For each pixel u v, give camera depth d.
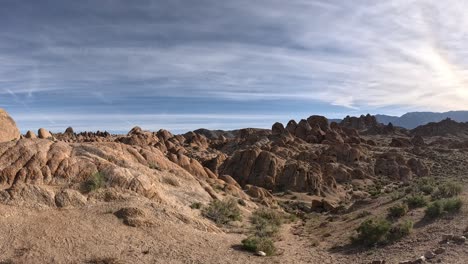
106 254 24.31
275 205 56.69
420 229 27.17
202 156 97.31
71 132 133.25
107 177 34.44
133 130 115.12
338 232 33.50
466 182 48.00
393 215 32.44
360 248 26.83
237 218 39.50
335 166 85.44
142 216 30.11
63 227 26.83
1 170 30.98
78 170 33.88
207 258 25.52
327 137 128.00
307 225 43.34
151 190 35.28
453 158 104.38
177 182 43.19
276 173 73.94
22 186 29.92
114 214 29.91
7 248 23.41
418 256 21.98
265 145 104.06
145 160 45.72
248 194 59.06
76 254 23.91
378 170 91.44
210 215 37.69
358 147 104.25
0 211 26.88
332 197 69.44
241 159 77.94
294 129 140.38
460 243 22.44
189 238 28.94
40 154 33.88
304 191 70.56
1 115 41.84
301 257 26.84
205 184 47.56
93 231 27.02
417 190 41.53
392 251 24.47
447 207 29.22
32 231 25.67
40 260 22.64
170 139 121.19
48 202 29.55
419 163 93.38
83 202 30.72
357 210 44.22
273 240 32.81
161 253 25.50
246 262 25.27
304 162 86.06
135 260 23.91
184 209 36.50
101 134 135.38
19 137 43.41
